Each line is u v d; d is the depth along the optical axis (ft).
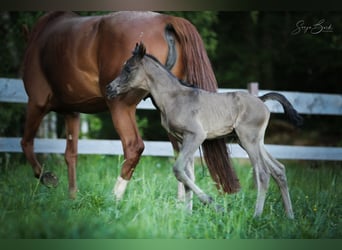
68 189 38.96
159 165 50.57
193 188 31.37
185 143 32.07
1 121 60.75
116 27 34.45
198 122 32.22
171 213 30.17
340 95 52.08
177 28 34.06
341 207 35.96
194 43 34.04
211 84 34.09
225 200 31.35
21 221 29.35
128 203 31.53
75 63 35.91
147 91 34.32
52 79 38.04
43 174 38.60
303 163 65.67
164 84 32.91
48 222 28.99
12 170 47.50
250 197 37.55
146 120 64.75
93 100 36.68
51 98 39.17
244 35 79.00
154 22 34.37
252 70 78.02
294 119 32.89
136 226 28.30
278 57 77.15
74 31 36.40
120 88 32.89
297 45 75.15
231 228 29.53
